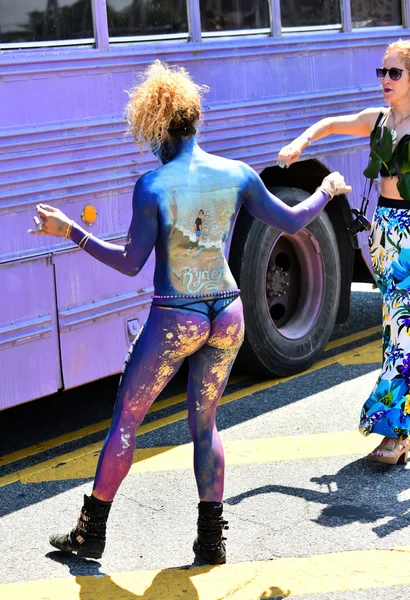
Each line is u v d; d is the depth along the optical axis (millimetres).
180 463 5262
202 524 4102
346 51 6859
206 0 5957
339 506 4625
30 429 6039
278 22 6363
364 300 8758
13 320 5102
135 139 3895
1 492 5039
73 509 4785
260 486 4879
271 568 4078
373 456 5078
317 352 6781
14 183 5047
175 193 3762
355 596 3842
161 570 4105
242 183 3893
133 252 3793
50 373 5297
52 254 5230
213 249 3850
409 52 4719
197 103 3854
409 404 4949
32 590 3994
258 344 6371
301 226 4090
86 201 5402
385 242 4961
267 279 6586
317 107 6664
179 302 3826
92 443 5734
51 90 5184
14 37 5020
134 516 4633
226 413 5961
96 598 3914
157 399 6430
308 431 5598
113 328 5594
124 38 5527
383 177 4934
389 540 4270
